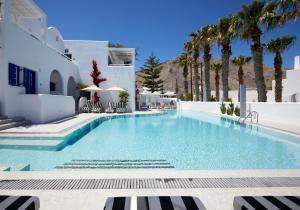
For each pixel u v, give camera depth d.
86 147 8.40
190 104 29.67
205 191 3.66
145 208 2.80
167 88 116.50
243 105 15.34
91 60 24.36
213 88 102.19
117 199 3.09
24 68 12.97
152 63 54.06
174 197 3.15
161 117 20.58
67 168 5.82
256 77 17.80
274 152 7.89
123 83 24.53
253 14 17.41
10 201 2.77
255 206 2.68
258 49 17.66
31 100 11.97
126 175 4.35
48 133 9.07
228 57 22.58
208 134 11.56
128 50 26.83
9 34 11.38
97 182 4.01
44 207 3.13
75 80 23.41
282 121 13.10
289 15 14.68
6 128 9.84
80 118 15.33
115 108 22.36
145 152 7.70
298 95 27.50
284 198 2.94
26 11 15.53
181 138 10.48
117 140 9.91
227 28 21.66
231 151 7.97
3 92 10.97
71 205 3.19
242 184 3.95
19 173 4.44
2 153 7.28
